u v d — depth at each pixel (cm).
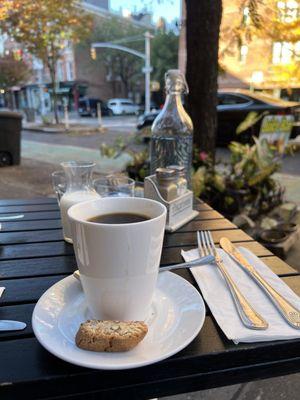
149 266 55
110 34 2227
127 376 49
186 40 228
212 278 74
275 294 66
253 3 220
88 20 912
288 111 635
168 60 2092
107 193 107
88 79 2678
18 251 89
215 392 134
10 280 74
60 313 58
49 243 94
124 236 51
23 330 57
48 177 473
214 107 236
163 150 132
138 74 2606
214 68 227
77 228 53
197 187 210
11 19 718
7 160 542
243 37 254
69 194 94
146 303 57
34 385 47
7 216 119
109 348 48
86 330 49
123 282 54
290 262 218
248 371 53
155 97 2036
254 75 766
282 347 54
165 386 51
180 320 56
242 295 66
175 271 79
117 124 1421
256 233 228
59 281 69
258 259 83
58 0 726
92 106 2148
